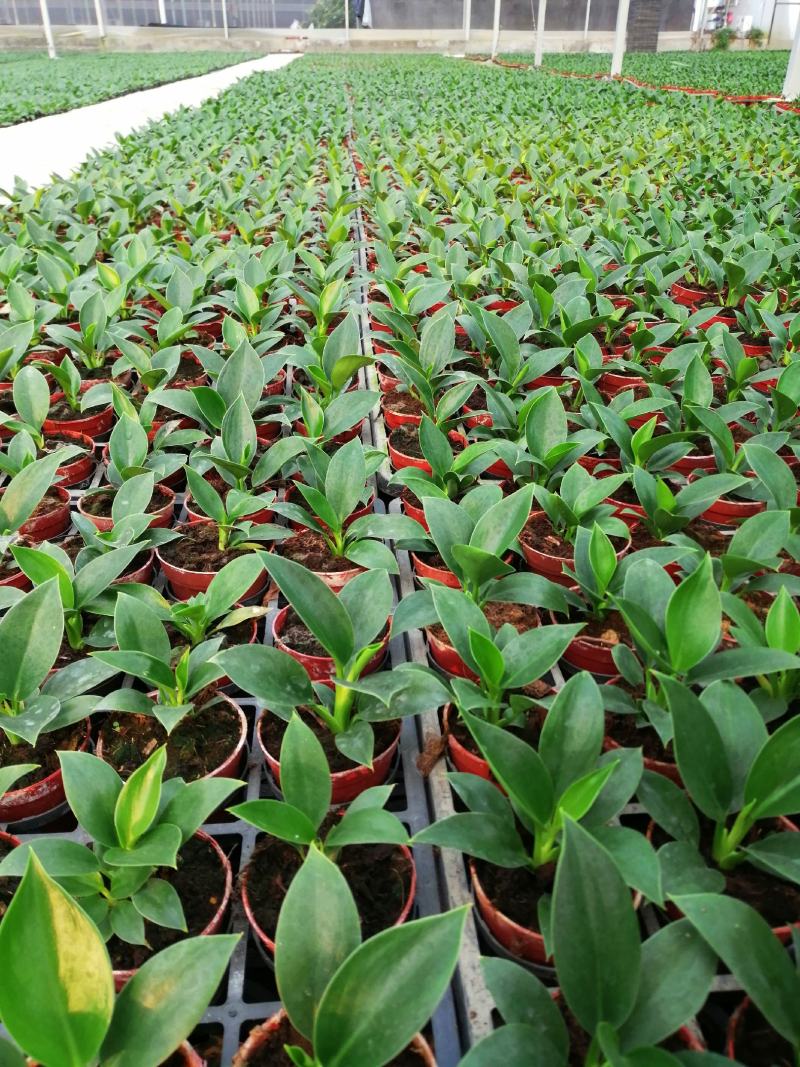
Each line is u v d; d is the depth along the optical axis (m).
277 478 2.40
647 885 0.99
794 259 3.99
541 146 7.06
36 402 2.47
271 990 1.22
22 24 38.56
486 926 1.18
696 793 1.13
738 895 1.17
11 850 1.22
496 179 5.70
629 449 2.13
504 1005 0.92
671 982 0.91
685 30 36.84
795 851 1.12
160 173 5.75
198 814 1.14
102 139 10.71
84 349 2.99
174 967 0.89
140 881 1.14
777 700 1.48
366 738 1.32
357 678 1.41
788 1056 0.98
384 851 1.27
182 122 9.20
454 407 2.38
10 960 0.83
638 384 3.06
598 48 31.73
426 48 31.80
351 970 0.86
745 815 1.14
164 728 1.52
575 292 3.26
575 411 2.83
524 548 2.00
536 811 1.11
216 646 1.55
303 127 8.74
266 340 2.93
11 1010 0.81
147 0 39.59
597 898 0.89
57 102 13.35
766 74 17.36
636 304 3.42
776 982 0.88
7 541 1.77
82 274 3.81
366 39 33.78
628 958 0.88
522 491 1.62
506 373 2.65
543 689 1.58
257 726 1.49
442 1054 1.07
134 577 1.91
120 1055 0.84
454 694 1.40
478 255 4.17
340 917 0.94
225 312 3.81
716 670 1.31
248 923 1.20
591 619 1.76
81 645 1.71
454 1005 1.16
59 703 1.37
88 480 2.51
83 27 36.00
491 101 11.37
